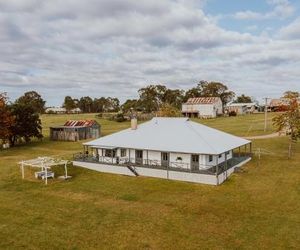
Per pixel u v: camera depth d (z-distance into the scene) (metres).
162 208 27.03
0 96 60.38
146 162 39.34
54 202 29.09
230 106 137.25
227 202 28.02
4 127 59.06
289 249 19.55
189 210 26.39
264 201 27.97
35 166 38.84
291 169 38.62
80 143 66.19
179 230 22.56
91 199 29.84
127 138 42.34
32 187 34.16
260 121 91.44
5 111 58.78
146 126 44.31
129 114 114.38
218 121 99.31
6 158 51.00
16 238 21.59
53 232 22.50
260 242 20.50
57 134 72.56
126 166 38.47
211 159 37.75
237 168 37.97
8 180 36.94
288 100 45.34
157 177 36.66
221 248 19.86
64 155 51.53
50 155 52.88
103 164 40.28
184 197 29.70
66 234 22.17
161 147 37.91
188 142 37.56
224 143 39.12
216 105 119.19
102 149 42.84
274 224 23.12
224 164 38.28
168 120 44.09
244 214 25.23
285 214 24.94
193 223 23.73
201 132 40.38
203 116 116.50
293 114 44.97
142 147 38.94
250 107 143.00
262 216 24.69
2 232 22.56
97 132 75.12
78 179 37.22
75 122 75.56
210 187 32.44
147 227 23.16
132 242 20.86
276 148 52.91
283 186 31.95
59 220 24.70
